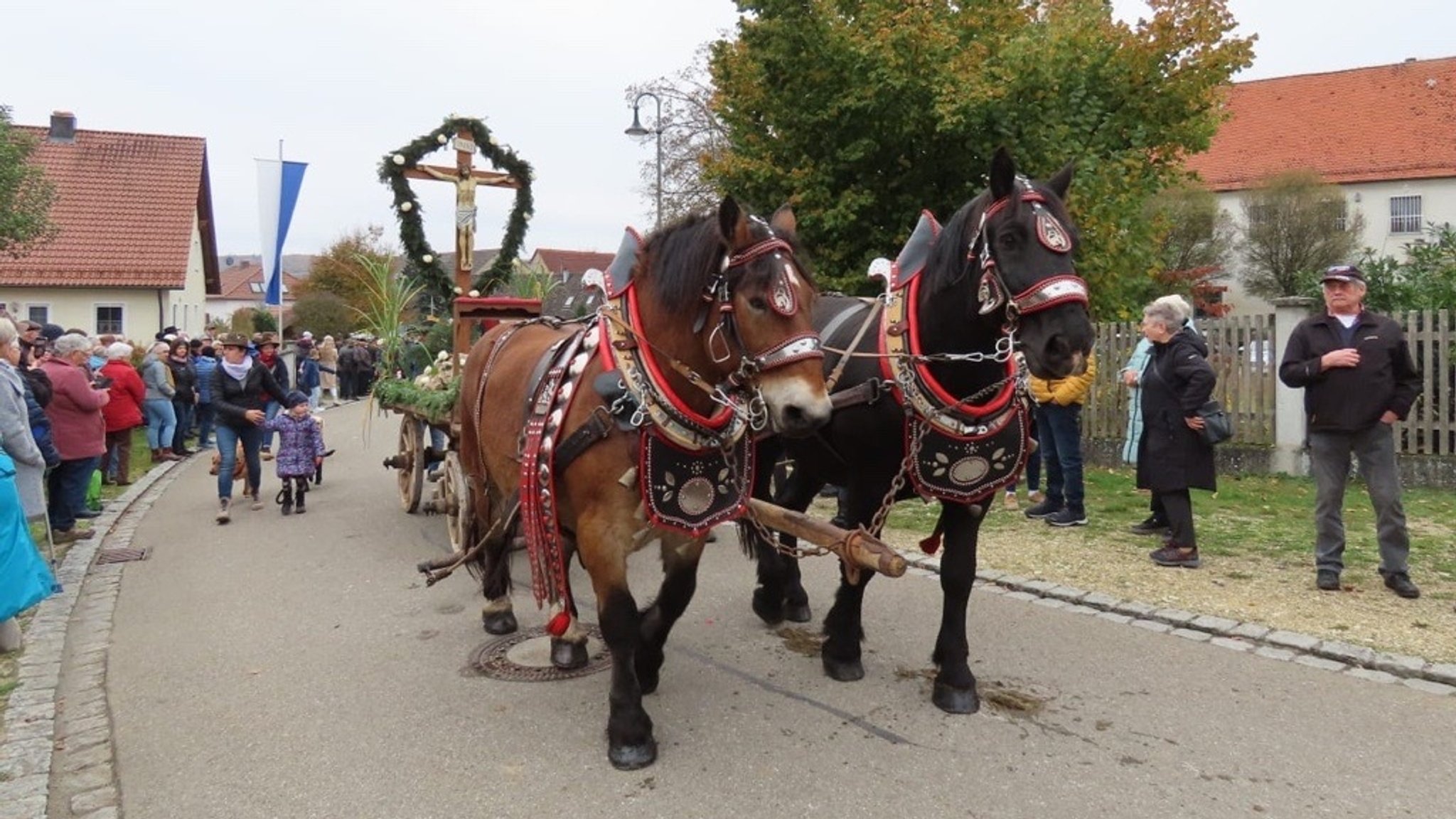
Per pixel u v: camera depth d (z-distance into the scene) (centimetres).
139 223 2672
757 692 421
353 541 746
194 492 1007
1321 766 348
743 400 333
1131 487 916
